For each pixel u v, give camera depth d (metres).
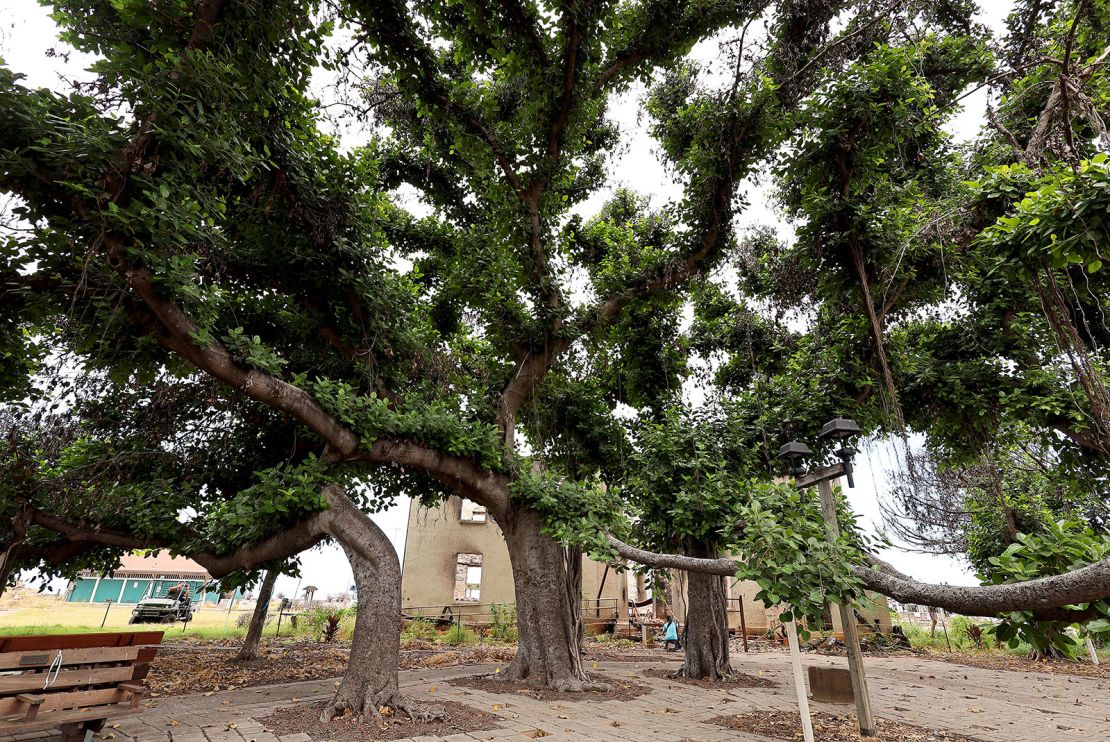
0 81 5.29
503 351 11.38
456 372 11.28
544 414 12.62
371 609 7.51
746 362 14.06
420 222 13.37
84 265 5.88
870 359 10.31
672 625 17.45
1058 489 14.95
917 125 8.85
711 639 11.01
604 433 12.84
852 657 6.61
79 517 8.91
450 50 11.72
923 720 7.35
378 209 11.15
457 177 12.86
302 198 8.77
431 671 11.48
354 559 7.95
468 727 6.59
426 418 9.02
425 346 10.67
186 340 6.81
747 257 12.97
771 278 11.98
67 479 8.77
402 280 11.31
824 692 6.84
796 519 5.25
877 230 8.59
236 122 7.32
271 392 7.49
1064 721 7.49
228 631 20.52
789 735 6.34
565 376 12.92
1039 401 9.70
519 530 10.18
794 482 6.75
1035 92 8.56
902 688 10.30
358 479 11.60
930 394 10.98
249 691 9.00
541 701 8.30
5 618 24.03
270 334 10.30
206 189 7.15
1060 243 4.82
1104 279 6.39
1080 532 3.97
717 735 6.32
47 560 9.52
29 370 8.06
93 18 6.00
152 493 9.23
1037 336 10.15
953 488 17.78
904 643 18.70
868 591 5.95
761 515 5.24
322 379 8.48
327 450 8.76
